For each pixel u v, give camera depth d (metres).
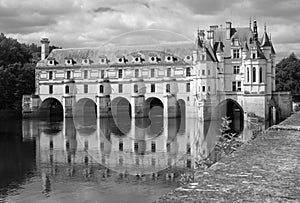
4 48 145.50
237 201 7.16
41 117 135.25
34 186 43.91
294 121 23.78
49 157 61.00
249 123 96.12
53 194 40.41
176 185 36.19
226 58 110.69
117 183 41.44
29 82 144.00
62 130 97.19
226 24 115.50
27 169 52.75
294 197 7.43
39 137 85.06
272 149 12.77
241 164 10.25
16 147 72.06
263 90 103.69
